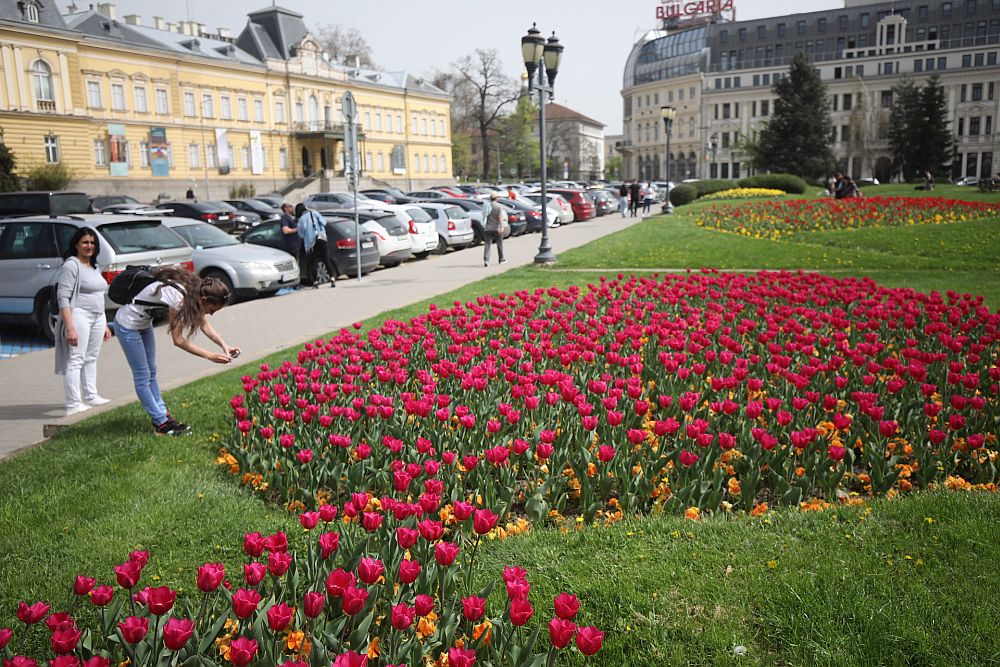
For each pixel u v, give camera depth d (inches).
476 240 1144.8
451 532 179.0
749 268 691.4
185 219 658.2
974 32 3951.8
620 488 201.0
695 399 209.8
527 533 179.2
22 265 499.2
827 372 265.0
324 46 3634.4
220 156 2573.8
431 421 229.3
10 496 210.1
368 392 260.2
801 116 2578.7
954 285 554.3
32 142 1991.9
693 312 373.1
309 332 466.3
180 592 159.5
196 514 197.3
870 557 156.1
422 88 3592.5
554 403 226.4
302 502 202.1
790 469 195.0
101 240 492.4
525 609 107.3
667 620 140.6
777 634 135.8
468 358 274.2
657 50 5201.8
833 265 682.8
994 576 147.0
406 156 3481.8
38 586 163.5
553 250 968.9
